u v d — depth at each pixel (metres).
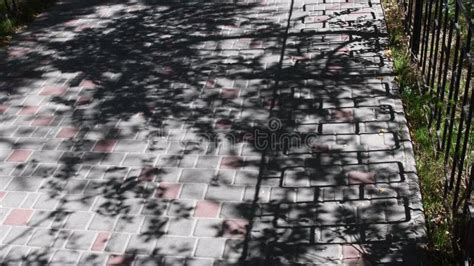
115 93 6.13
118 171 4.98
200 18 7.62
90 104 5.98
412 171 4.67
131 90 6.15
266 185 4.68
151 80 6.30
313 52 6.54
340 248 4.04
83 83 6.37
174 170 4.93
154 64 6.61
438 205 4.31
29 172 5.07
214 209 4.48
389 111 5.43
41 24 7.88
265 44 6.82
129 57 6.82
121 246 4.23
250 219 4.36
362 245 4.05
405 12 6.81
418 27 5.98
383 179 4.62
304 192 4.57
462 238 3.76
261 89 5.96
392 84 5.83
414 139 5.05
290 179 4.72
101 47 7.11
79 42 7.29
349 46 6.59
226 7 7.86
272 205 4.48
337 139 5.13
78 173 5.00
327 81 5.99
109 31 7.50
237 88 6.02
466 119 4.09
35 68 6.77
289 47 6.70
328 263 3.94
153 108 5.81
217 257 4.07
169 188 4.73
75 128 5.61
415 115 5.30
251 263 4.00
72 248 4.25
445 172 4.43
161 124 5.55
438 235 4.00
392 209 4.32
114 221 4.45
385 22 6.99
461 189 4.32
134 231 4.35
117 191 4.75
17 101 6.14
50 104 6.04
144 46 7.03
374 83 5.88
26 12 8.15
